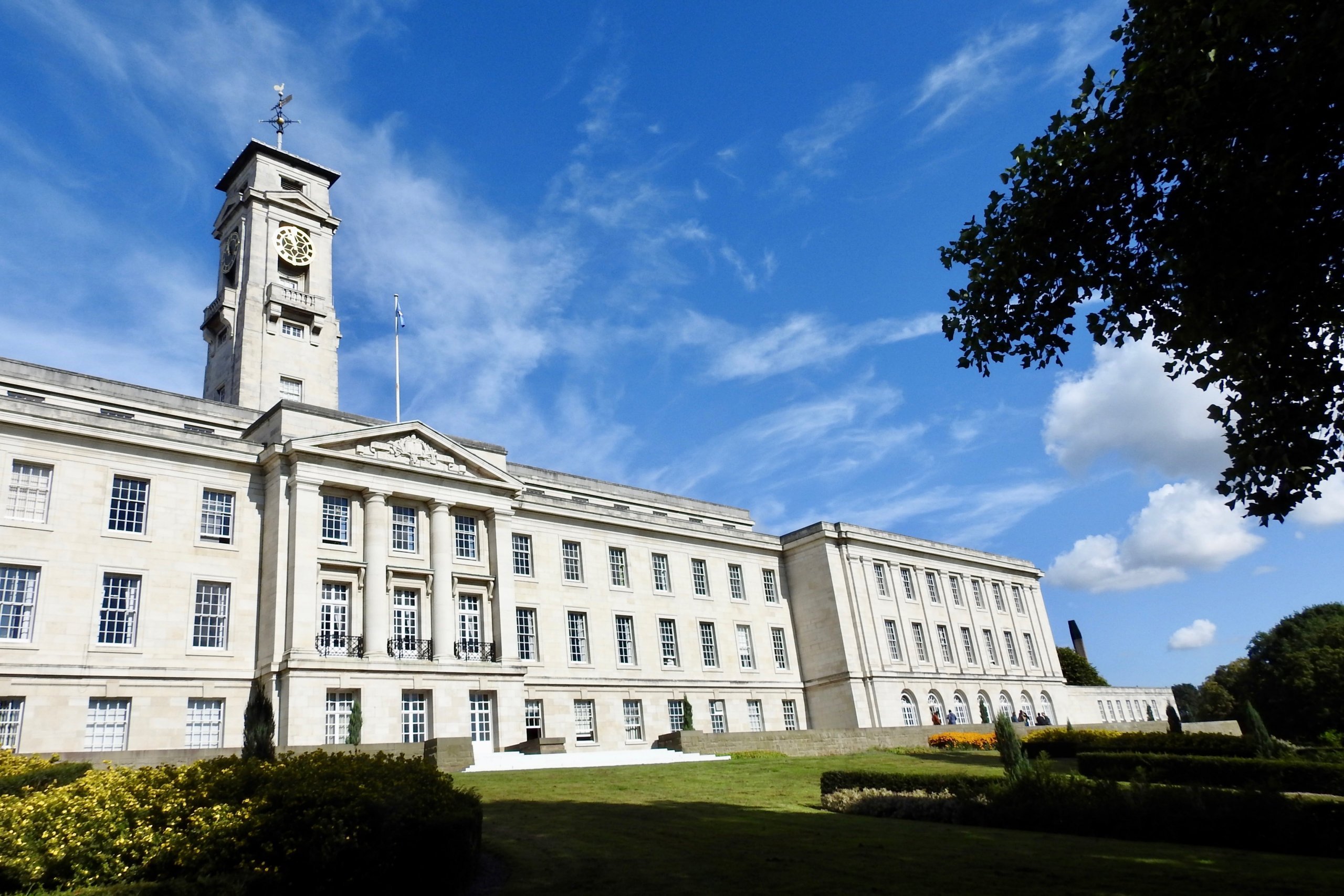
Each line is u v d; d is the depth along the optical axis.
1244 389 16.59
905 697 73.12
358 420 50.38
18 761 24.17
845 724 68.81
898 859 19.16
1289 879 16.77
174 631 42.50
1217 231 15.88
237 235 66.56
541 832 22.11
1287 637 100.06
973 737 53.50
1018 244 17.62
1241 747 39.28
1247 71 14.70
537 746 45.75
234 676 43.44
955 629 81.44
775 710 68.81
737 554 72.00
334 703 43.72
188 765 17.06
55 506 40.78
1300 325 15.93
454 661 48.31
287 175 68.94
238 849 14.27
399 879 14.84
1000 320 18.73
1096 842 22.14
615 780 32.72
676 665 63.91
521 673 51.31
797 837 21.94
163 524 43.59
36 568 39.72
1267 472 16.44
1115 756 35.38
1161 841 22.55
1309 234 15.08
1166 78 15.47
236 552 45.50
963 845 21.17
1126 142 15.83
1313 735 87.81
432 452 52.12
